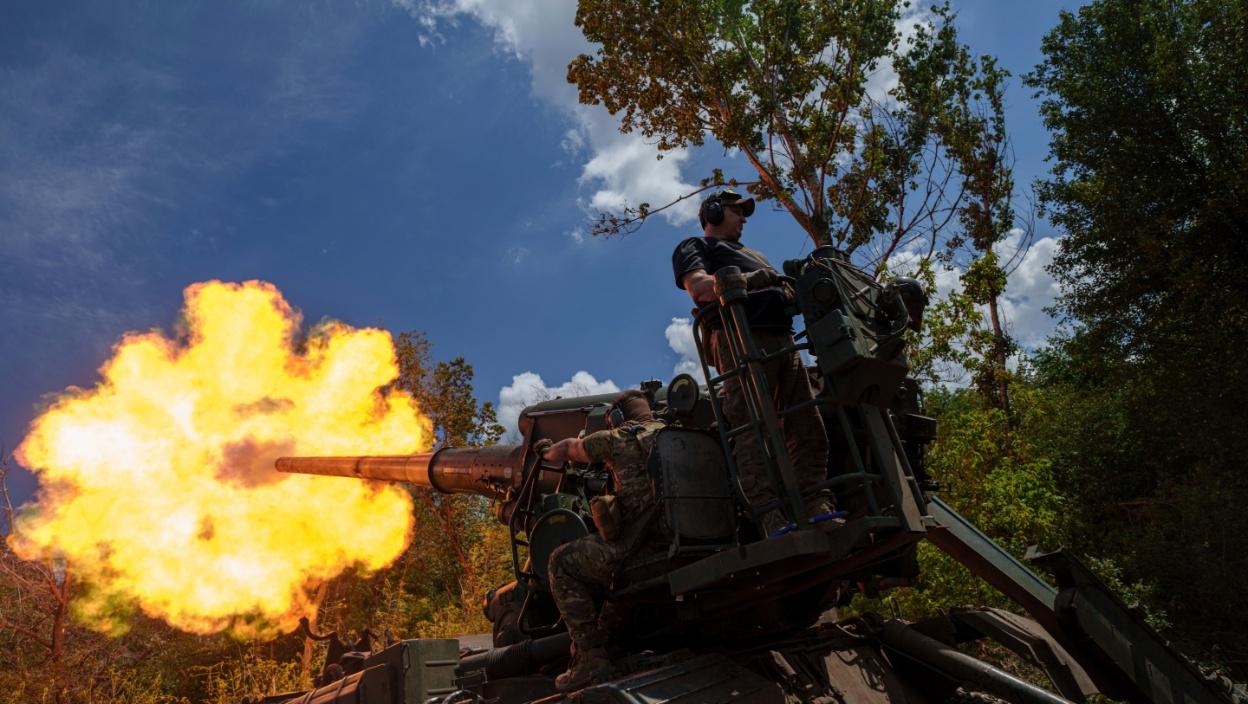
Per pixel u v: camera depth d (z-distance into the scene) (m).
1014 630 5.59
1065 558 4.90
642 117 22.33
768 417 3.94
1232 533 16.58
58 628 16.55
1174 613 14.92
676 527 4.16
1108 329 26.80
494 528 21.77
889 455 4.02
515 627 5.72
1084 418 26.66
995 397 17.34
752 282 4.21
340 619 21.88
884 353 3.94
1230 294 23.73
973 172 25.77
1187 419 23.33
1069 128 26.12
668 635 4.83
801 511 3.79
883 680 5.26
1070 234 27.34
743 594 4.23
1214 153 24.11
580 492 5.37
